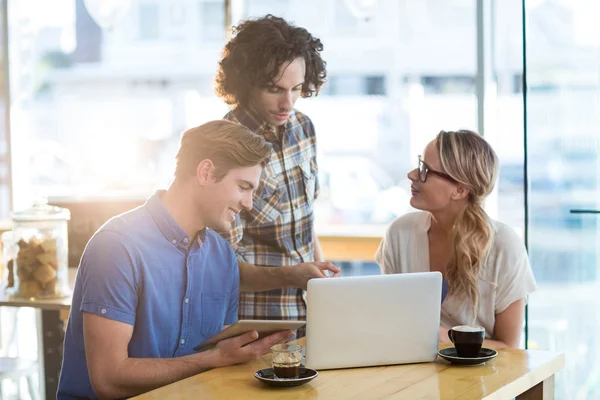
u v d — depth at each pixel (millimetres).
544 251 2387
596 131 2332
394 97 4770
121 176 4848
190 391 1925
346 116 4832
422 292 2172
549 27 2322
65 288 3473
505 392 1977
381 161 4828
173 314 2270
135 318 2191
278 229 2869
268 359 2221
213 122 2252
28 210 3438
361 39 4762
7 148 4766
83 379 2209
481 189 2746
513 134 3893
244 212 2844
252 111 2850
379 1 4703
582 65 2326
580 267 2383
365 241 4199
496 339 2760
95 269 2127
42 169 4840
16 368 3566
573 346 2422
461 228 2727
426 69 4695
